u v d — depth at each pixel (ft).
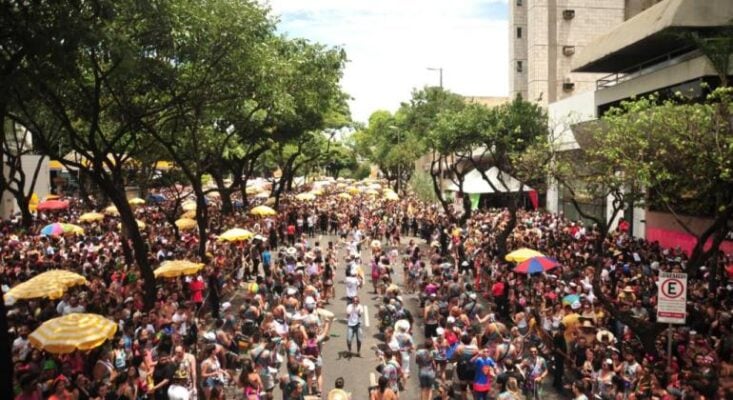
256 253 80.12
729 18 68.44
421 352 40.57
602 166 54.44
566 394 43.16
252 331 45.01
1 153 36.01
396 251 96.27
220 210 135.74
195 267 53.83
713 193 49.11
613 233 86.58
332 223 130.52
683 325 43.93
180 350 36.27
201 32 49.85
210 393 34.53
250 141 107.34
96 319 34.86
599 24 157.28
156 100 60.34
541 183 87.56
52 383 30.53
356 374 48.44
